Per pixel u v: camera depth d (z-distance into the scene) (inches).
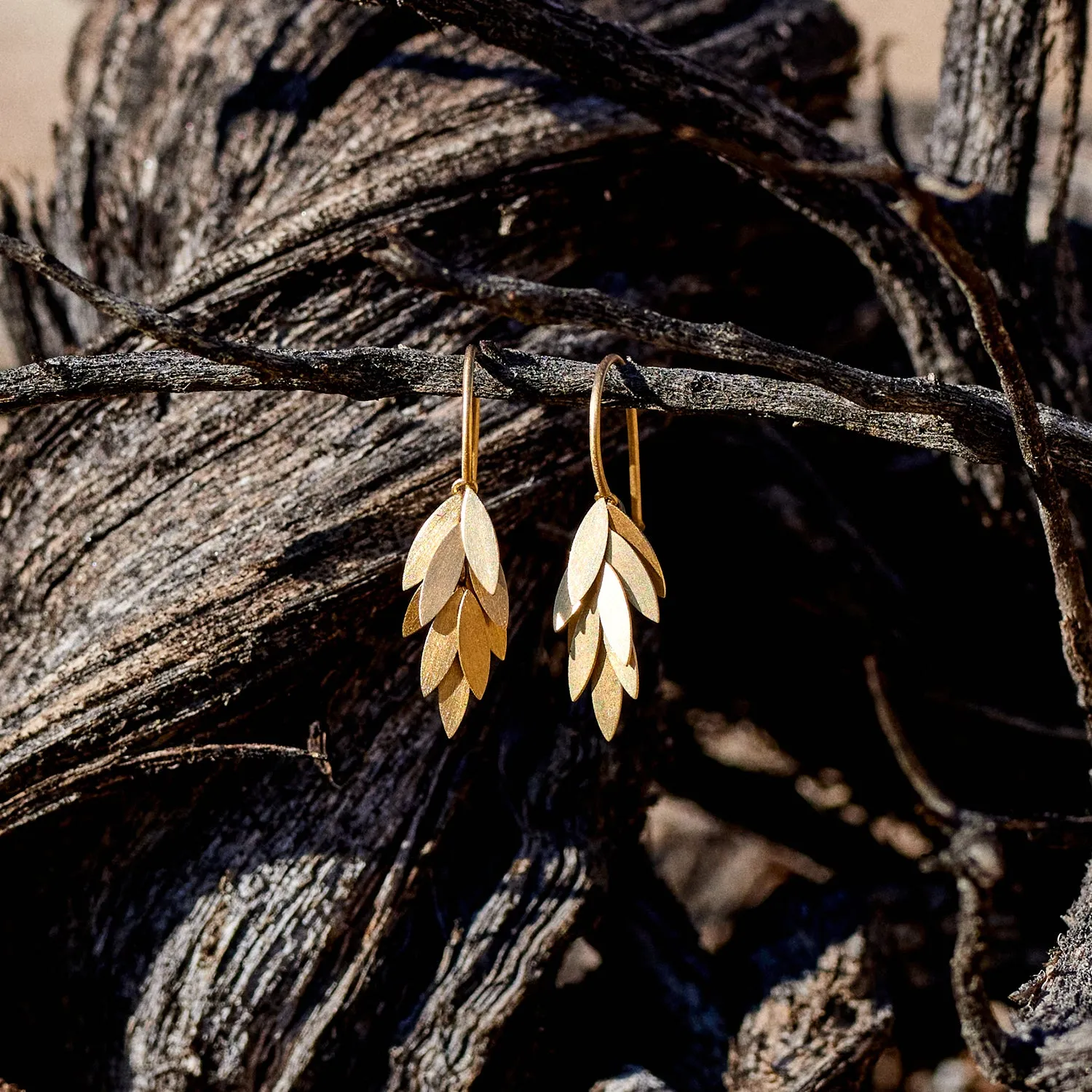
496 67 18.9
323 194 18.5
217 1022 18.2
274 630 17.9
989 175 19.2
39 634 18.4
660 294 19.0
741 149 16.0
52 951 18.6
